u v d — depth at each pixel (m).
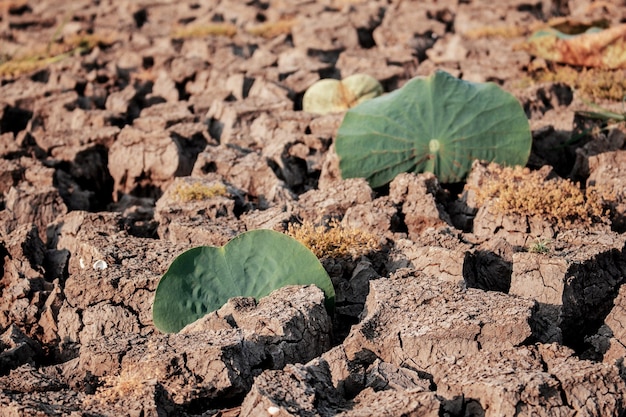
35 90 19.80
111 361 8.54
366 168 13.31
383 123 13.31
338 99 17.08
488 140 13.18
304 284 9.80
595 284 9.66
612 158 13.37
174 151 15.03
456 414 7.61
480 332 8.44
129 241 11.12
